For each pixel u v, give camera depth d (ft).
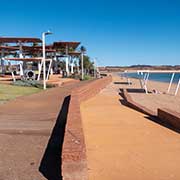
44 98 53.01
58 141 22.80
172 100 67.92
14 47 159.63
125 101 54.29
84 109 42.63
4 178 15.26
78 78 162.71
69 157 14.29
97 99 59.06
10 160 18.16
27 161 17.99
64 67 222.89
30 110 38.47
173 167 17.03
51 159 18.37
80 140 16.60
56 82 100.63
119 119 33.42
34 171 16.26
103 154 19.56
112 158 18.71
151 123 30.81
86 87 58.54
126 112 39.32
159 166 17.21
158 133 25.81
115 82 168.35
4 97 53.57
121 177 15.58
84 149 15.03
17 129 26.96
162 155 19.27
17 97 54.29
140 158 18.69
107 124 30.27
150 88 119.44
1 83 92.48
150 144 22.00
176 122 28.02
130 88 110.11
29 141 22.80
